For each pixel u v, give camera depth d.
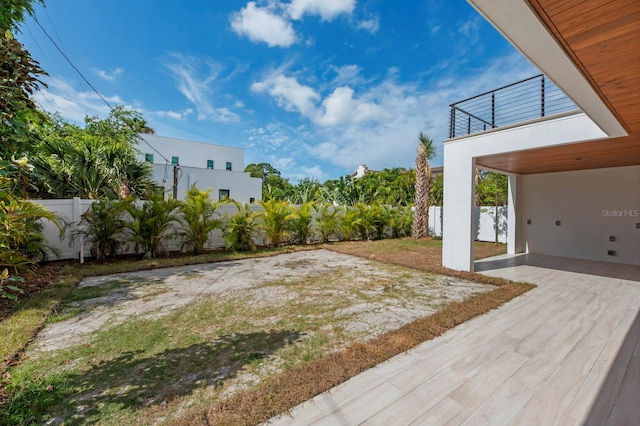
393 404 1.89
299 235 10.00
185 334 2.94
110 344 2.71
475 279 5.20
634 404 1.93
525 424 1.75
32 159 7.38
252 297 4.18
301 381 2.09
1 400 1.89
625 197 6.77
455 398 1.97
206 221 7.85
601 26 1.91
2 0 4.86
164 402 1.90
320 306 3.81
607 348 2.69
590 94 2.88
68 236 6.38
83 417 1.75
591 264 6.70
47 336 2.86
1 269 4.59
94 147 8.82
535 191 8.36
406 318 3.42
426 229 12.26
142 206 7.30
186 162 21.59
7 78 2.66
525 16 1.82
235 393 2.00
